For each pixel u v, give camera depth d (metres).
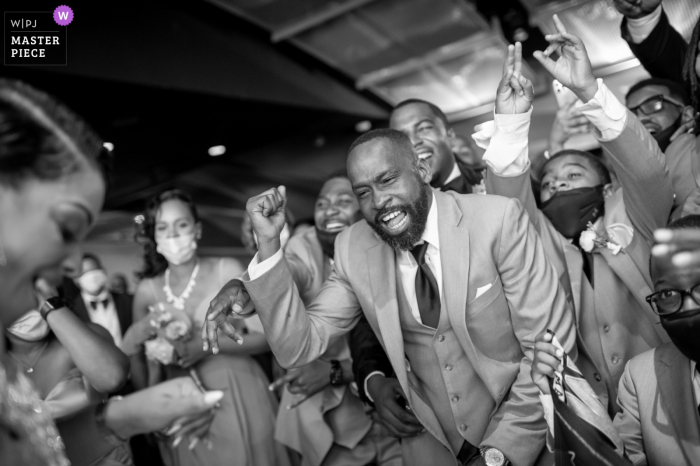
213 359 3.11
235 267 3.26
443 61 7.10
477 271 2.17
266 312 2.17
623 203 2.56
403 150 2.16
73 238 1.13
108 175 1.18
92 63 4.75
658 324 2.41
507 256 2.17
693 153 2.40
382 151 2.13
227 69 6.12
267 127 7.07
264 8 5.94
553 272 2.24
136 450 3.47
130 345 3.17
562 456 1.76
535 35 7.12
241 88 6.22
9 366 1.12
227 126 6.64
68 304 2.54
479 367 2.18
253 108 6.50
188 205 3.25
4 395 1.03
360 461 3.02
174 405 1.53
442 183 3.07
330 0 5.90
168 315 3.09
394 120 3.06
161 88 5.33
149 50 5.30
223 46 6.16
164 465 3.15
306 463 3.01
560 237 2.56
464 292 2.14
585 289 2.49
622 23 3.21
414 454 2.48
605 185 2.76
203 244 8.43
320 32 6.43
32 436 1.08
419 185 2.16
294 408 3.05
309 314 2.40
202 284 3.21
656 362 1.88
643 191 2.25
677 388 1.82
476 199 2.25
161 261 3.28
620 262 2.40
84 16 4.78
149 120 5.84
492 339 2.20
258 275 2.13
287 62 6.95
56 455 1.13
